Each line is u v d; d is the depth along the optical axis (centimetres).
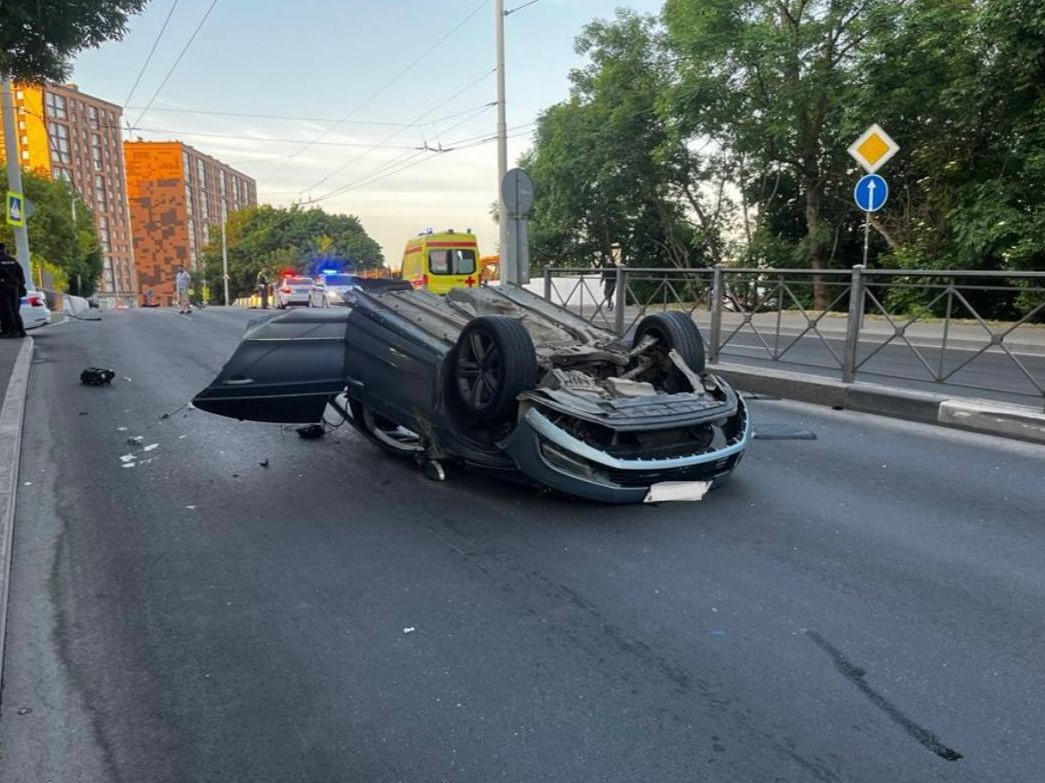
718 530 458
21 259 2145
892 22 1652
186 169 14538
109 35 1301
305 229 7612
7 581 395
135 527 479
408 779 245
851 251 2353
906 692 291
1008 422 668
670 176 2616
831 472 575
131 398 898
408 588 386
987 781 242
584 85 2738
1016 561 410
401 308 598
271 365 598
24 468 611
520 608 362
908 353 937
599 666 311
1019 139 1542
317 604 370
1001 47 1411
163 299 14862
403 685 299
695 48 1945
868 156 1180
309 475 588
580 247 3142
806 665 310
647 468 469
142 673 311
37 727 277
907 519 475
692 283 1045
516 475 510
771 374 887
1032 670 305
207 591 386
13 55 1284
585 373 564
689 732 268
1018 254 1452
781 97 1880
